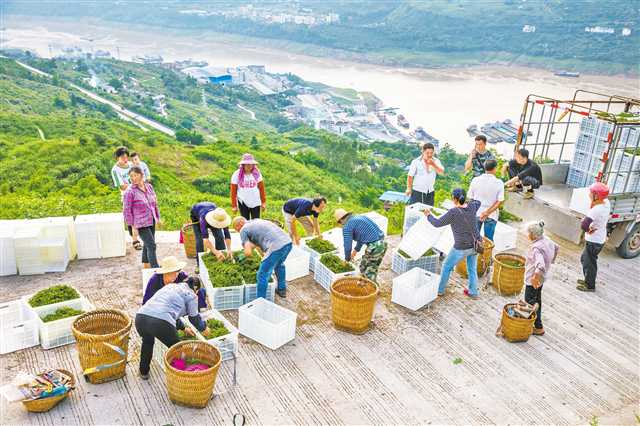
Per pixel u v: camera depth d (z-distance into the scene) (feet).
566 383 20.26
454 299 26.02
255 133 435.12
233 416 17.63
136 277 26.68
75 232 27.78
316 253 28.04
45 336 20.33
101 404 17.94
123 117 430.20
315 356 21.12
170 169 158.51
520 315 22.35
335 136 414.82
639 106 32.32
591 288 27.27
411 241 28.02
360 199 147.84
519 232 35.06
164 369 18.16
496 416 18.33
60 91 433.07
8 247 25.89
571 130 159.33
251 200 29.07
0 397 18.12
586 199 31.07
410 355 21.48
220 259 25.81
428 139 455.22
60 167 128.98
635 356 22.16
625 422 18.30
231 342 20.31
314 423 17.60
